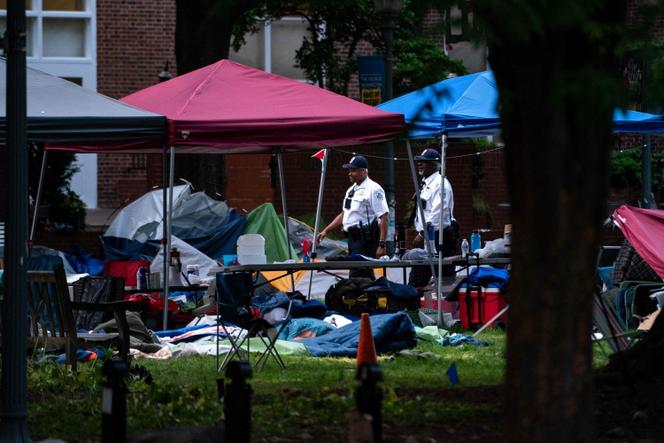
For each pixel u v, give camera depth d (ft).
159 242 216.13
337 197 277.85
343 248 222.89
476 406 89.35
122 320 111.55
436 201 182.29
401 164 271.08
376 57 200.34
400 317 135.74
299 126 158.51
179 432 79.82
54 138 138.92
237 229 223.30
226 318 119.85
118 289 150.10
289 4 273.33
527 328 58.03
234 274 119.85
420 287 177.88
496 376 112.57
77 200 271.69
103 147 184.55
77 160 306.14
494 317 157.07
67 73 341.00
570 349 57.88
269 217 224.53
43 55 340.18
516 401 58.54
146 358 133.08
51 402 96.68
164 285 160.25
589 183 57.16
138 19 343.26
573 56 55.77
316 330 146.92
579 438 58.08
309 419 85.97
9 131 77.56
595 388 96.48
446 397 94.89
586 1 50.98
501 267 179.63
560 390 57.82
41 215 254.88
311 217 268.41
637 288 148.05
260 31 348.79
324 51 287.89
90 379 107.14
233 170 289.33
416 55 268.82
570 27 52.31
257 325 119.44
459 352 138.21
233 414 63.21
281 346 137.49
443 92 60.95
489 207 281.95
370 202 177.58
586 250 57.62
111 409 63.36
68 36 342.23
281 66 351.25
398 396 95.71
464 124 164.66
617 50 53.47
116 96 343.26
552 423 57.88
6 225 77.51
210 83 165.17
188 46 256.73
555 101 51.42
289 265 145.07
